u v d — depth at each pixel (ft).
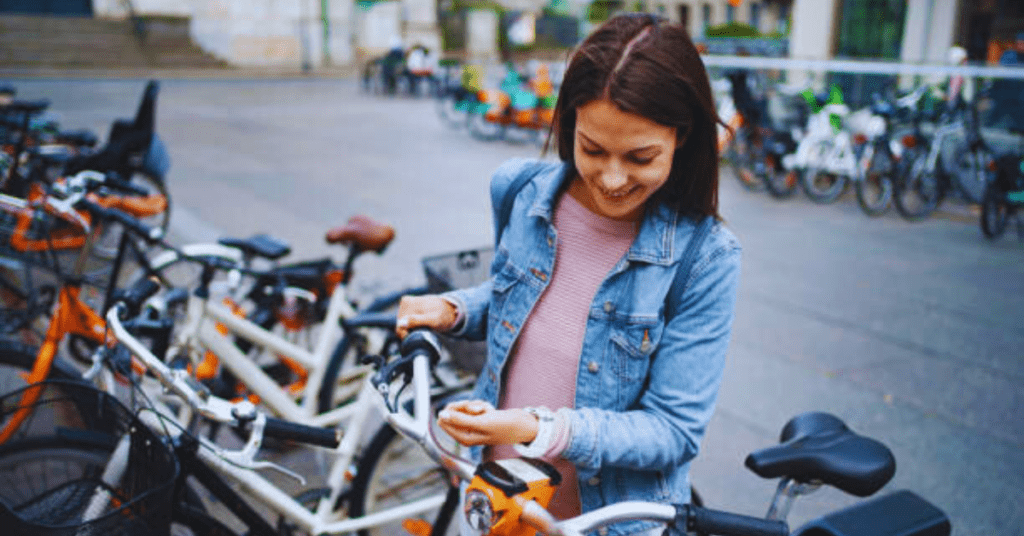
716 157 4.49
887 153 28.73
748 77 35.14
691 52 4.12
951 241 25.66
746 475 11.40
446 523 7.18
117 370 6.57
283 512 7.31
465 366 8.92
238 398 9.00
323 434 5.93
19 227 10.79
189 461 6.22
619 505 4.00
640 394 4.77
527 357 5.01
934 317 17.93
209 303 9.57
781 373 14.64
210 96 61.52
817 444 5.79
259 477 7.17
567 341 4.84
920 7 43.91
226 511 7.04
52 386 7.46
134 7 82.53
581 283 4.82
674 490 5.00
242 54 87.81
